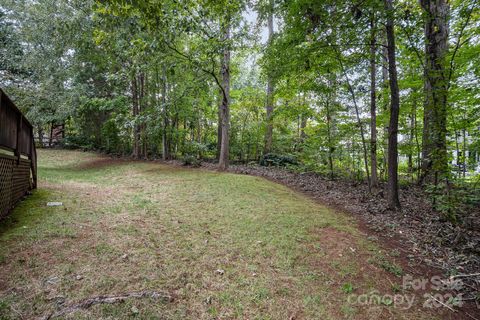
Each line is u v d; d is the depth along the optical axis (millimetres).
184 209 4191
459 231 3303
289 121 12773
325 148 7867
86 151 15023
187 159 10258
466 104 4523
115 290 1914
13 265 2078
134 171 8711
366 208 4785
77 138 15844
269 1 7504
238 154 12805
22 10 11898
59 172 8305
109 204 4152
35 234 2680
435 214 4230
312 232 3475
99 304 1734
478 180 3936
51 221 3111
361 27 4625
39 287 1844
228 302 1959
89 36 10078
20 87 9742
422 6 4625
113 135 13555
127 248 2598
